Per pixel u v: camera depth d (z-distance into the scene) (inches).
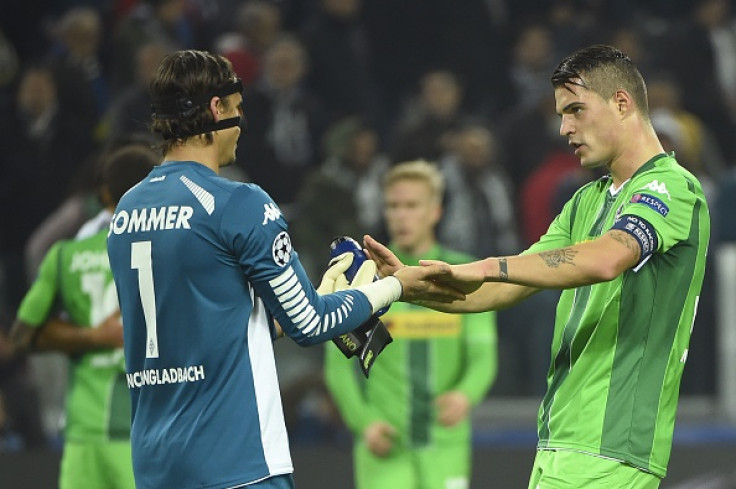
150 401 505.0
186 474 491.2
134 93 1353.3
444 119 1435.8
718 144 1627.7
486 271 509.0
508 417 1211.2
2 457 963.3
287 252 497.0
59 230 1102.4
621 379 531.2
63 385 1172.5
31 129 1359.5
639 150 541.6
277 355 1155.9
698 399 1223.5
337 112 1563.7
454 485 826.2
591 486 527.8
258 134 1412.4
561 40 1644.9
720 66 1649.9
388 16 1640.0
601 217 550.9
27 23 1605.6
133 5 1569.9
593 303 541.0
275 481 500.1
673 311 532.1
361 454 843.4
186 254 491.5
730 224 1243.2
